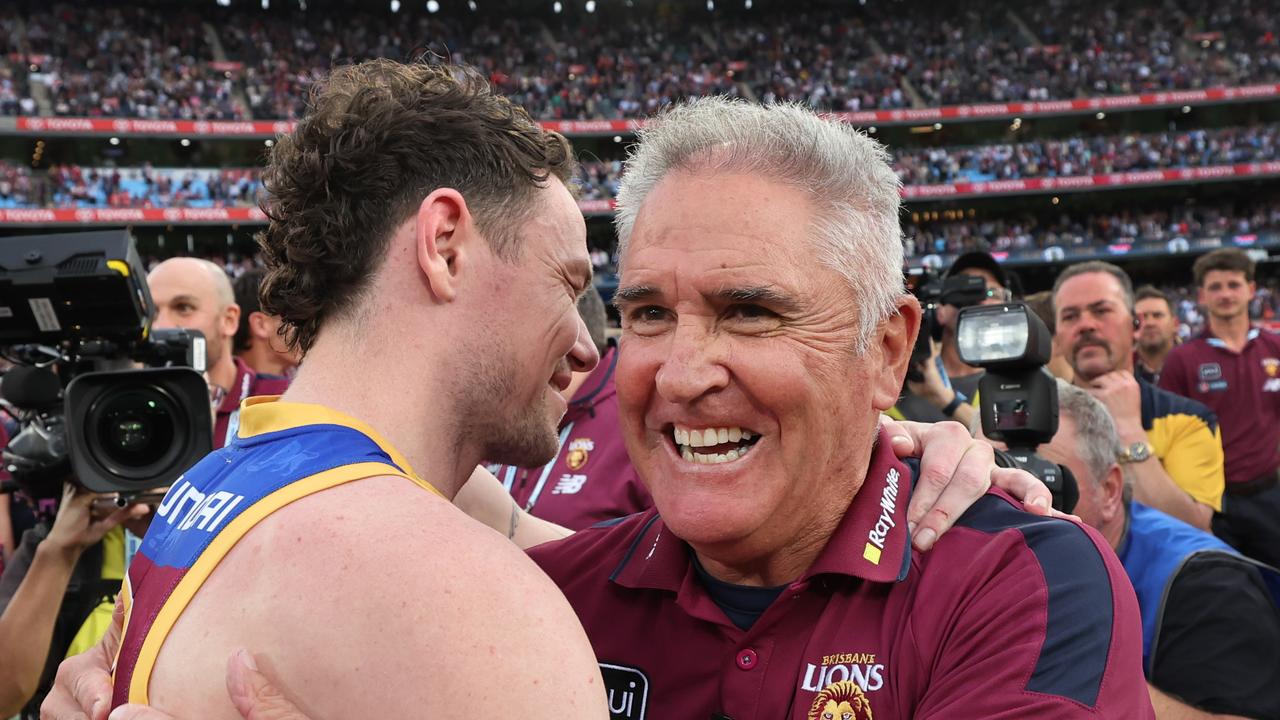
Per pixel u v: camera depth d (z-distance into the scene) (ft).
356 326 3.65
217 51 90.58
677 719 4.17
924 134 98.12
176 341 7.41
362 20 96.58
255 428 3.55
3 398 6.67
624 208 4.07
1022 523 4.09
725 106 3.97
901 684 3.85
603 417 10.09
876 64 99.55
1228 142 91.20
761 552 4.02
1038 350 5.94
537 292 3.91
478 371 3.76
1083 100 91.40
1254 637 6.79
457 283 3.70
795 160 3.76
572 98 92.89
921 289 11.86
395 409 3.58
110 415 6.29
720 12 103.76
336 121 3.67
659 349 3.87
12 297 6.55
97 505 6.63
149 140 84.64
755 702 3.97
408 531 2.97
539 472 10.10
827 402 3.83
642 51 100.01
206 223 78.43
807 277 3.70
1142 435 11.87
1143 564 7.54
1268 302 82.74
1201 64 95.50
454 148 3.72
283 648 2.86
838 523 4.13
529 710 2.81
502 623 2.87
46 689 7.77
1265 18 98.99
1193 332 75.25
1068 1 102.83
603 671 4.42
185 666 3.03
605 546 4.77
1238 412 19.70
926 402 11.93
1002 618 3.71
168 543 3.41
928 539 4.04
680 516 3.88
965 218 94.17
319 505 3.09
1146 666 7.09
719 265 3.66
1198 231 90.07
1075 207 94.48
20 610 6.66
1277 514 16.69
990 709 3.53
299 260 3.64
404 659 2.79
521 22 101.30
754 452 3.83
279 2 94.89
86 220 75.46
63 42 85.51
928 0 104.17
